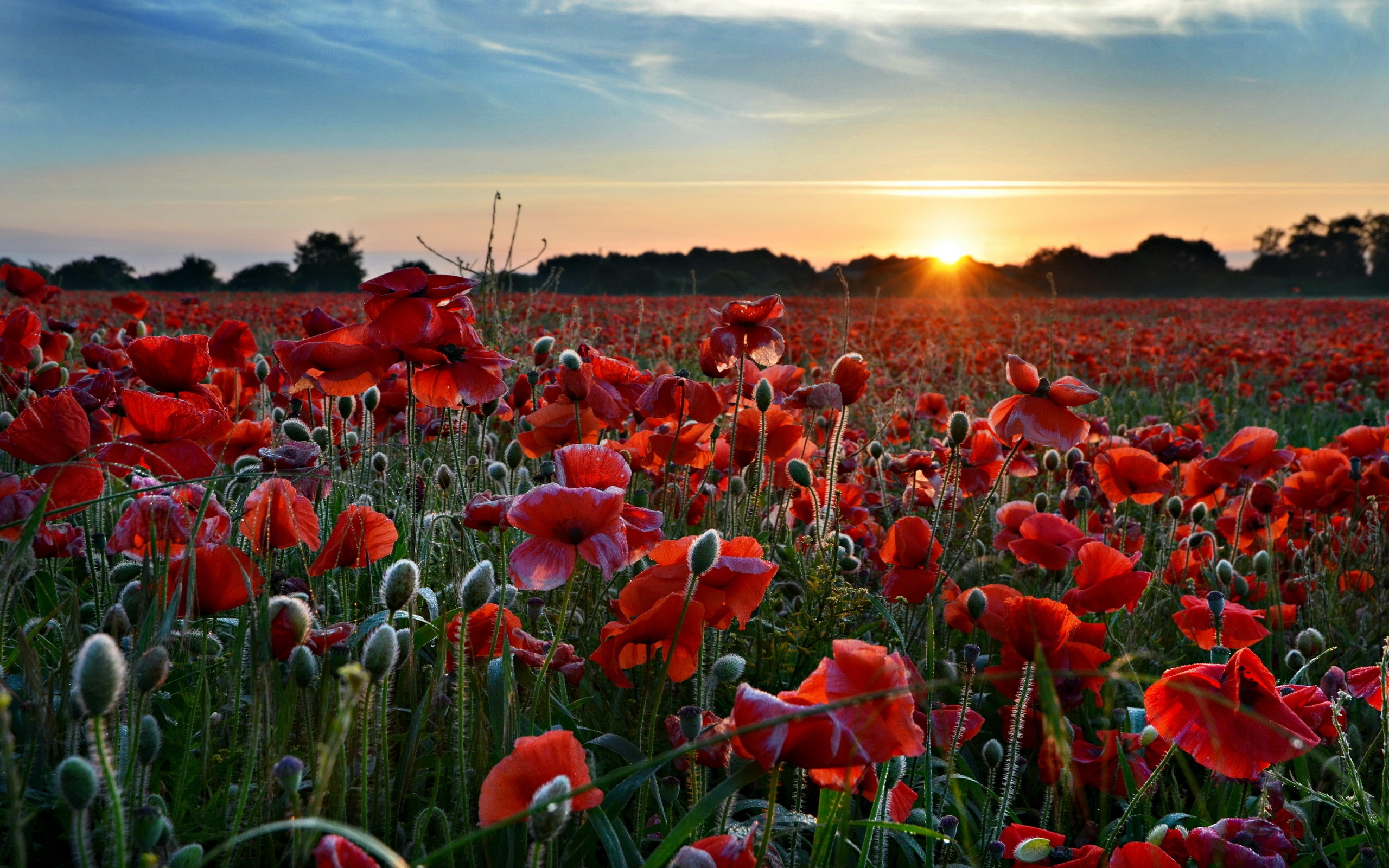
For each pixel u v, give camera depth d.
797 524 1.09
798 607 0.76
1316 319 7.61
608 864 0.49
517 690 0.54
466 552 0.72
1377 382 2.88
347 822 0.44
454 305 0.68
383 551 0.52
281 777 0.35
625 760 0.46
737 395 0.80
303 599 0.51
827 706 0.31
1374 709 0.70
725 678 0.47
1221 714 0.45
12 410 0.73
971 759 0.66
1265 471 0.93
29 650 0.43
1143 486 0.91
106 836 0.37
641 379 0.83
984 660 0.65
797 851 0.50
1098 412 2.26
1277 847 0.47
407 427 0.68
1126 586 0.60
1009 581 0.99
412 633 0.51
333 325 0.74
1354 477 0.92
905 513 1.02
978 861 0.49
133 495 0.48
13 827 0.30
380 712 0.43
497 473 0.72
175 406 0.56
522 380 0.93
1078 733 0.65
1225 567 0.82
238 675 0.45
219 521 0.49
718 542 0.44
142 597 0.42
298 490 0.59
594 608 0.67
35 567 0.57
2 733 0.29
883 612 0.66
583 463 0.52
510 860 0.40
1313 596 0.92
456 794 0.48
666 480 0.78
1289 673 0.78
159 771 0.47
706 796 0.35
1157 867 0.43
